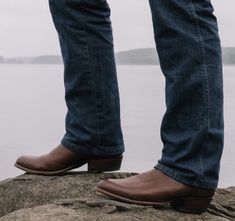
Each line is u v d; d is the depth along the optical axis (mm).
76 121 2367
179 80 1905
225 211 2291
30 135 178125
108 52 2324
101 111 2328
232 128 149625
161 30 1944
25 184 2469
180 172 1931
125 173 2496
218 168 1938
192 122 1895
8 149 151000
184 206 1974
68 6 2293
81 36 2293
